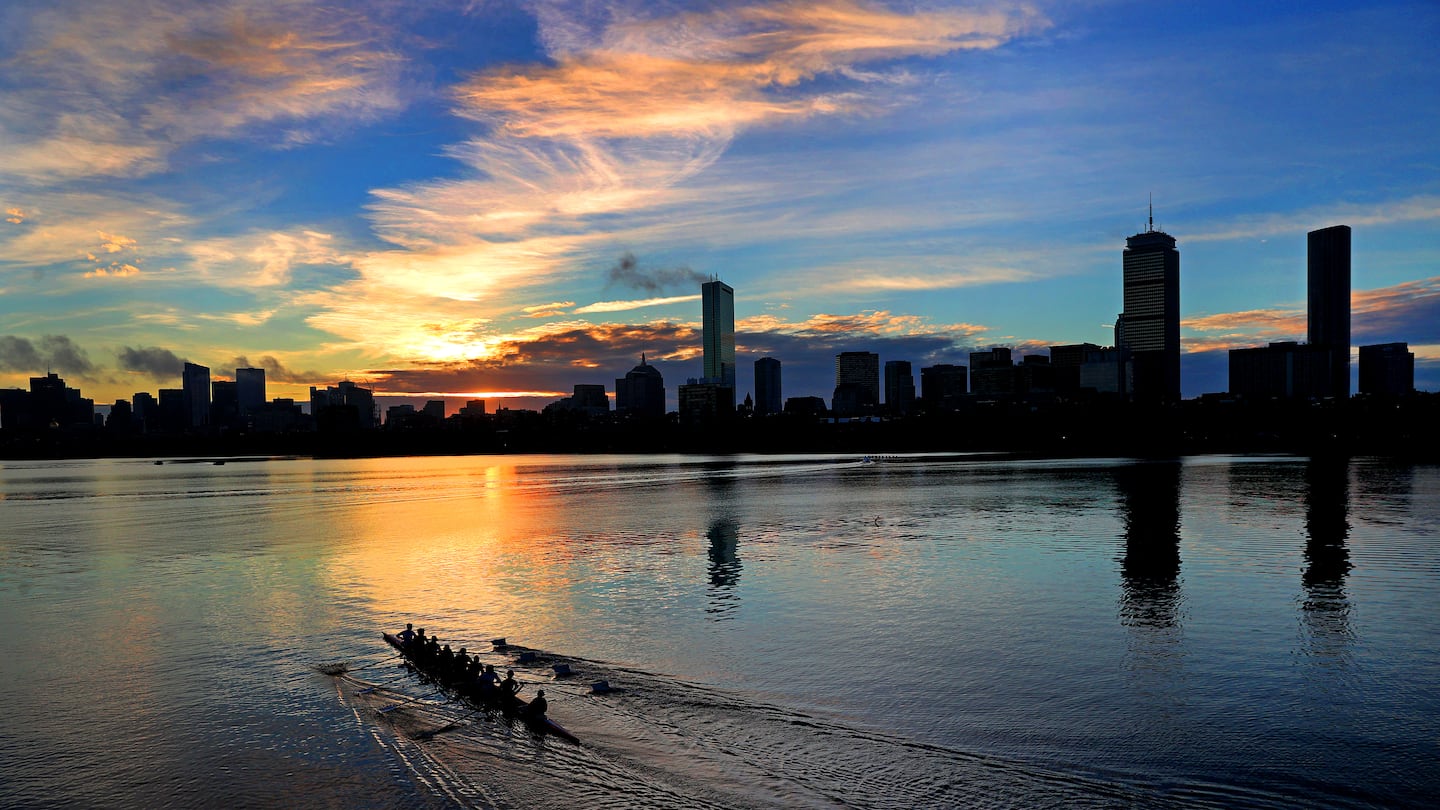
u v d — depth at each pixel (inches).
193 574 3533.5
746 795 1385.3
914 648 2194.9
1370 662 2026.3
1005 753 1531.7
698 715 1738.4
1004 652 2150.6
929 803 1346.0
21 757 1614.2
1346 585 2871.6
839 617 2536.9
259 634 2466.8
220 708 1846.7
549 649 2240.4
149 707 1865.2
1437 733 1599.4
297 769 1533.0
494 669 2041.1
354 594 3026.6
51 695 1958.7
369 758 1568.7
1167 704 1766.7
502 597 2913.4
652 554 3811.5
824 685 1913.1
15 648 2363.4
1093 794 1373.0
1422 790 1379.2
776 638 2310.5
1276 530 4185.5
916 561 3494.1
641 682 1953.7
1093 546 3806.6
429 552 4037.9
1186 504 5467.5
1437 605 2573.8
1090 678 1936.5
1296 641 2206.0
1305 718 1679.4
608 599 2844.5
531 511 6033.5
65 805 1424.7
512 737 1644.9
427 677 2020.2
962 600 2741.1
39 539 4835.1
